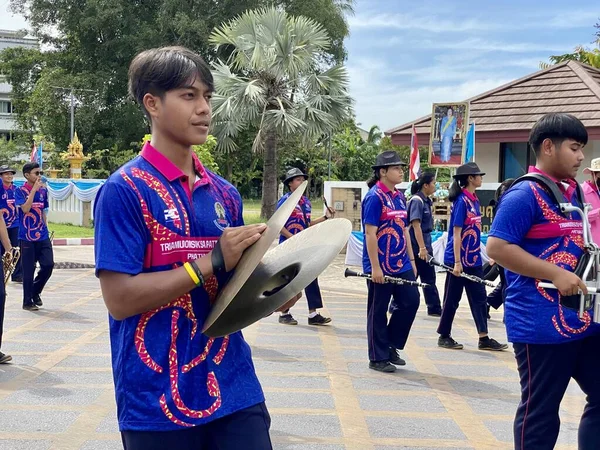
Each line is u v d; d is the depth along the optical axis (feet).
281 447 14.20
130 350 7.02
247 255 6.98
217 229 7.50
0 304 20.13
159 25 100.78
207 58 100.68
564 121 11.12
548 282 10.71
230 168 124.57
